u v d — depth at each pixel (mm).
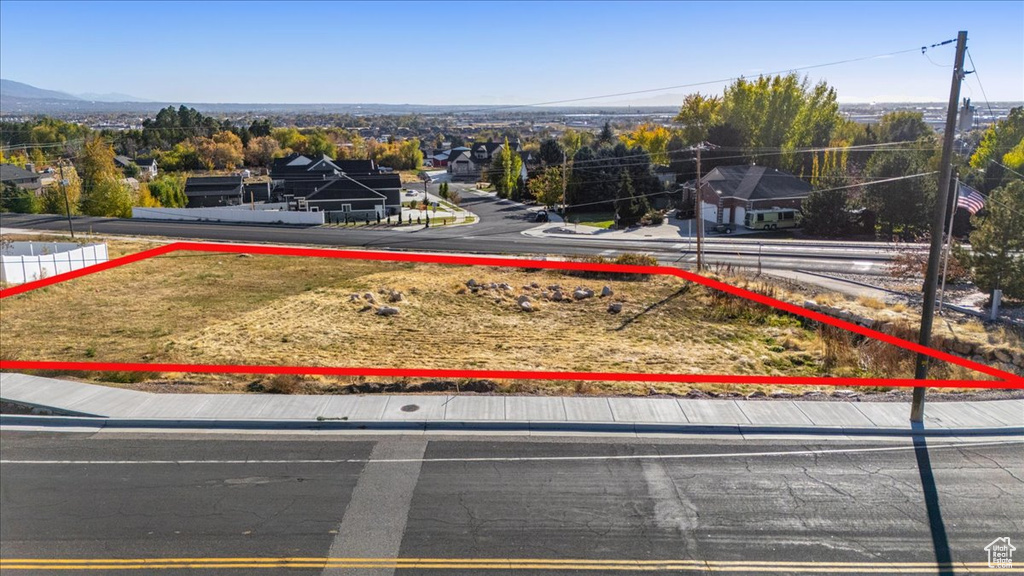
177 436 13008
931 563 9211
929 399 15281
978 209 27156
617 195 60750
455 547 9492
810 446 12797
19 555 9125
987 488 11227
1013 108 68375
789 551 9469
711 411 14234
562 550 9453
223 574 8828
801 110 78125
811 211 52781
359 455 12266
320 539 9641
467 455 12305
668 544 9617
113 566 8938
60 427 13367
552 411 14117
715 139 78500
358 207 63219
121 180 69250
